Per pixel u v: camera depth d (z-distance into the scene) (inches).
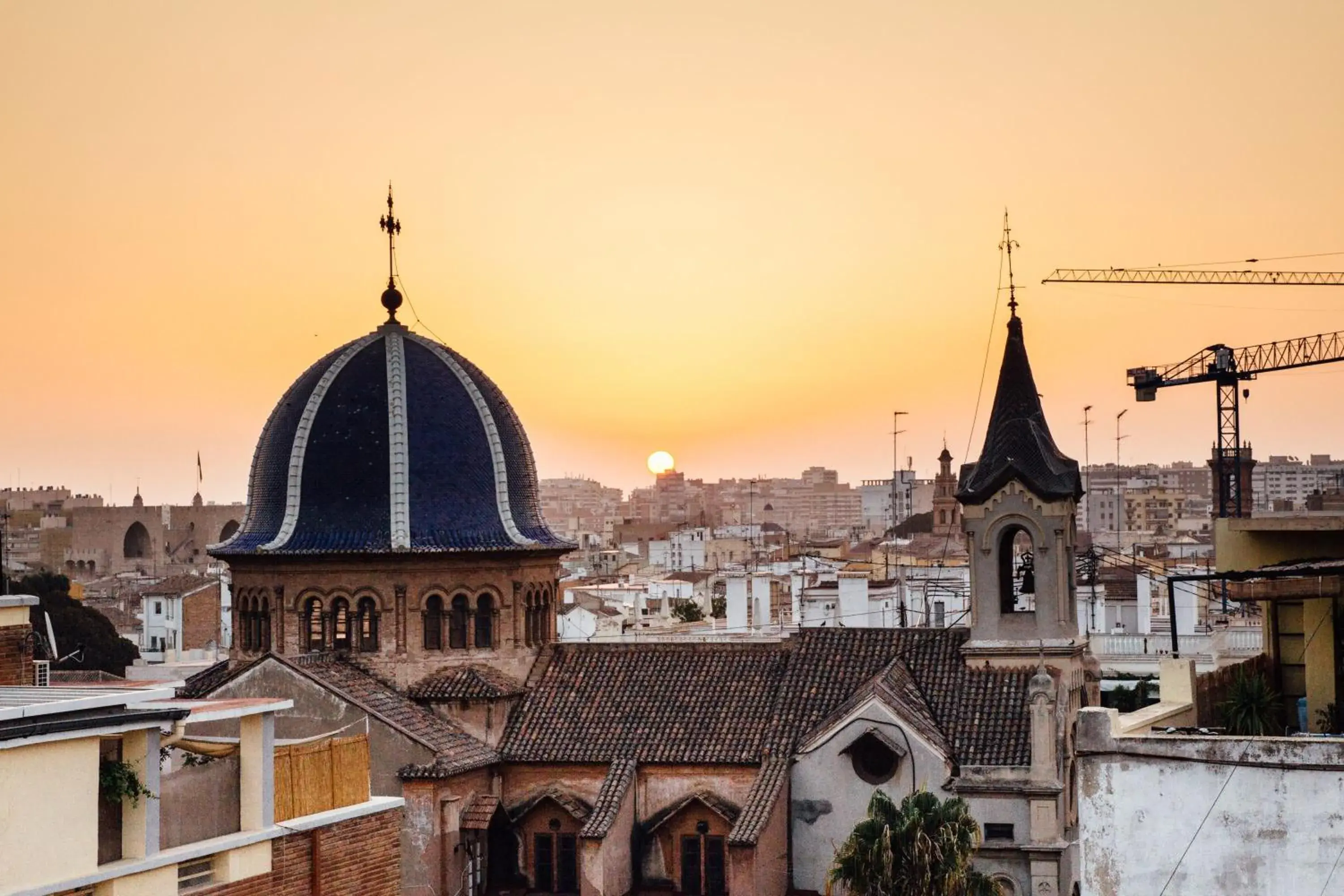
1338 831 1476.4
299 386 3432.6
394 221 3526.1
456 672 3233.3
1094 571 5359.3
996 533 3125.0
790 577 7283.5
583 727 3189.0
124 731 1641.2
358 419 3324.3
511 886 3122.5
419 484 3287.4
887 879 2610.7
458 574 3257.9
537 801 3117.6
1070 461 3171.8
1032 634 3100.4
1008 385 3179.1
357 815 1952.5
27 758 1535.4
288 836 1852.9
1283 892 1485.0
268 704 1844.2
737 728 3127.5
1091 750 1530.5
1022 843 2898.6
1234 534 2015.3
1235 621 5167.3
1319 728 1831.9
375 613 3230.8
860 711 2999.5
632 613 7175.2
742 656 3284.9
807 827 3029.0
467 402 3395.7
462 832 3041.3
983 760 2947.8
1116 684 4746.6
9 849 1515.7
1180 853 1508.4
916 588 6092.5
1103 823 1525.6
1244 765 1501.0
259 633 3289.9
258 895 1808.6
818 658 3230.8
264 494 3361.2
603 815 2992.1
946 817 2679.6
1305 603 1877.5
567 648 3368.6
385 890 1996.8
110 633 6599.4
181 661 6087.6
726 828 3063.5
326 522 3272.6
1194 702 1831.9
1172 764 1514.5
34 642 2057.1
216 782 1808.6
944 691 3105.3
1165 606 6112.2
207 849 1737.2
